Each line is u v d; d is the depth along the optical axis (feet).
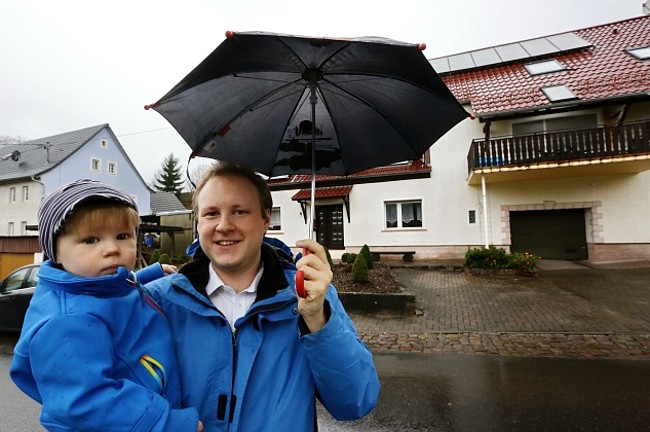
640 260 37.06
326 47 3.80
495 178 40.55
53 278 3.29
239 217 4.10
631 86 35.04
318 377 3.54
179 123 4.66
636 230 37.91
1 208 82.79
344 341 3.51
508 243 42.16
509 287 28.78
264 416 3.53
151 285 4.37
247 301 4.21
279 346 3.86
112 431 2.81
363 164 5.87
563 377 13.05
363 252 36.47
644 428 9.61
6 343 20.80
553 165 35.27
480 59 53.26
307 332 3.48
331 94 5.00
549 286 28.32
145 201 101.14
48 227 3.43
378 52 3.86
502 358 15.31
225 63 3.83
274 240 5.10
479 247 43.21
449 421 10.29
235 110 4.91
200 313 3.82
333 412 3.78
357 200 48.75
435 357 15.81
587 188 39.65
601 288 26.73
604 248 38.75
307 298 3.33
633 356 14.93
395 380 13.35
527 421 10.11
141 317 3.54
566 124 40.09
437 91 4.35
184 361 3.69
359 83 4.68
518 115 38.86
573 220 41.29
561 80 40.81
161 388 3.33
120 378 3.14
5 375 15.33
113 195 3.61
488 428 9.82
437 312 23.27
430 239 45.39
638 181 38.19
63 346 2.90
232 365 3.67
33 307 3.27
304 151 5.65
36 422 11.04
